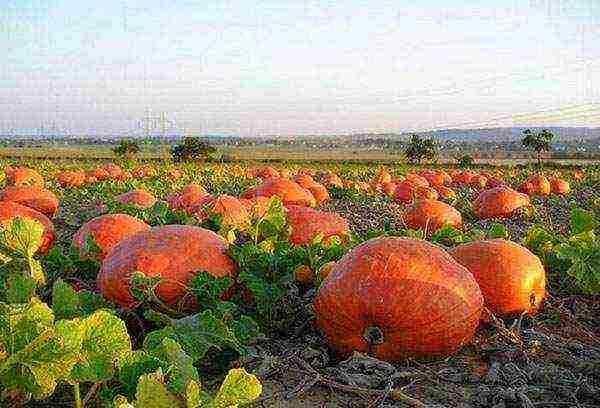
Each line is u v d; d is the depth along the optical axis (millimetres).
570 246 5008
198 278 3998
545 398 3430
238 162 53562
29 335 2479
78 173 20031
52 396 3070
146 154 64750
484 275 4402
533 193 18594
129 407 2098
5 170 16844
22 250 3771
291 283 4301
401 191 16297
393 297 3510
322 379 3387
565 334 4477
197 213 7164
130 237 4336
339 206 14984
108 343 2574
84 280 5020
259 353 3695
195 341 3230
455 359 3791
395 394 3248
